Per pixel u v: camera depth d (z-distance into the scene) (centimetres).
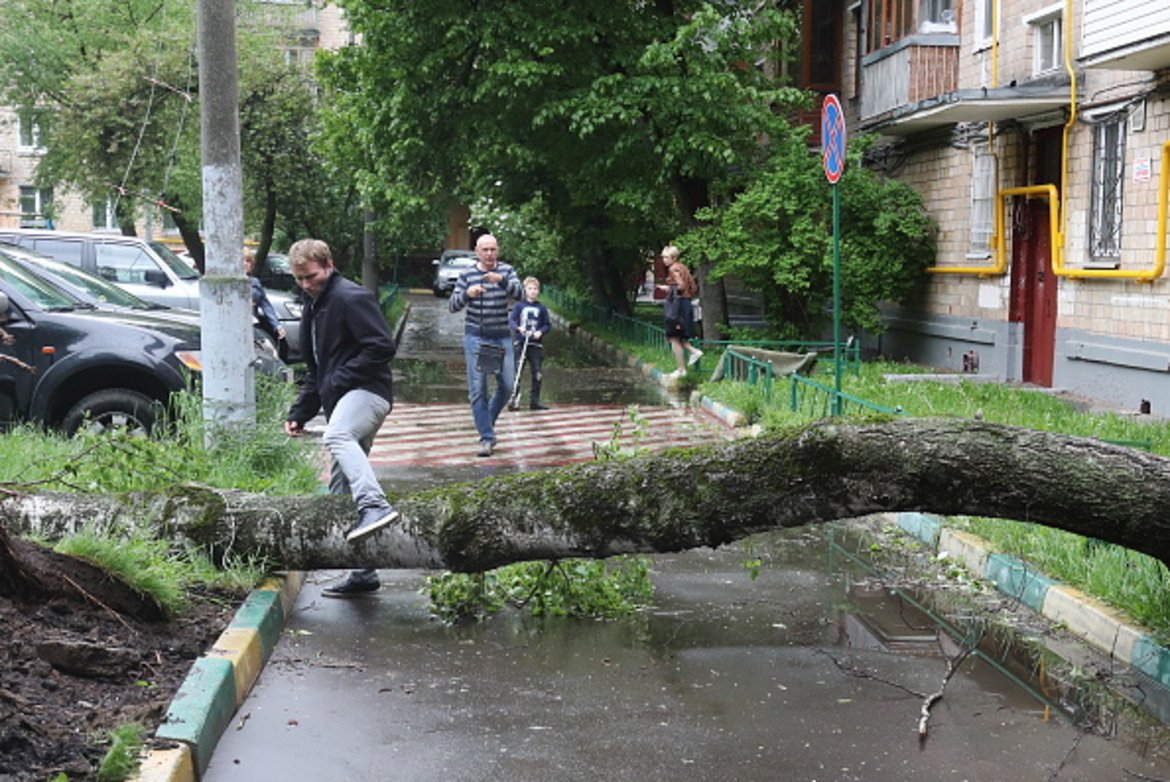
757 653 659
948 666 638
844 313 2167
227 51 990
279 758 506
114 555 608
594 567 741
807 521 630
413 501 698
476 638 684
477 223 4038
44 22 3231
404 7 2106
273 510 714
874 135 2195
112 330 1134
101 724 480
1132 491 566
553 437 1460
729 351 1855
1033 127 1883
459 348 2888
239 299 997
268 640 638
